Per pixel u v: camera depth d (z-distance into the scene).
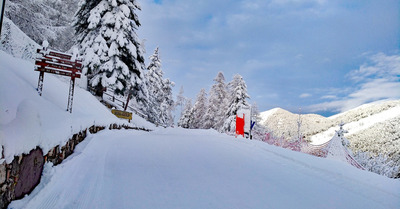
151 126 27.20
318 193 4.22
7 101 3.36
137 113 28.33
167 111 48.62
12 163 2.68
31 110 3.75
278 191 4.21
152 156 6.45
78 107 8.06
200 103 55.22
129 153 6.57
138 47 18.39
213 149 8.20
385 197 4.11
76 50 6.05
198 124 54.69
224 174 5.11
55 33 22.44
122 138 9.27
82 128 6.50
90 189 3.77
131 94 21.55
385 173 14.52
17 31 12.25
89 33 16.72
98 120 8.80
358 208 3.63
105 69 15.95
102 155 5.95
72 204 3.21
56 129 4.32
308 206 3.62
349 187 4.60
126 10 16.47
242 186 4.38
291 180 4.92
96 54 15.98
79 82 15.66
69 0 28.11
